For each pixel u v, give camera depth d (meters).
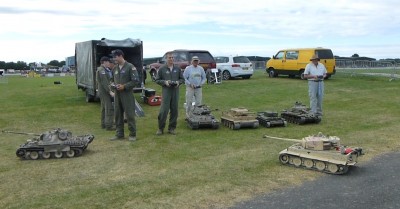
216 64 22.23
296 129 10.23
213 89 19.36
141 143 8.88
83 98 17.42
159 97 15.31
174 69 9.59
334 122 11.16
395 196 5.35
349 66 28.05
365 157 7.34
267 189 5.75
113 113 10.68
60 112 13.81
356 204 5.10
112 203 5.27
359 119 11.56
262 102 15.50
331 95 17.11
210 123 10.31
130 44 15.05
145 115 13.02
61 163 7.32
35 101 16.84
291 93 17.81
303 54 23.30
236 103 15.33
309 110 11.30
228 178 6.24
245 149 8.17
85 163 7.28
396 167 6.69
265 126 10.59
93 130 10.66
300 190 5.68
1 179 6.39
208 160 7.33
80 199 5.42
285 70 24.36
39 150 7.64
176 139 9.26
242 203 5.23
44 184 6.11
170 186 5.90
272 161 7.18
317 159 6.50
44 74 44.69
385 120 11.27
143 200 5.36
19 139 9.71
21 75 46.06
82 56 16.45
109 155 7.84
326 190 5.65
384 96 16.52
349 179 6.12
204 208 5.09
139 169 6.84
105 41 14.74
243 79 24.23
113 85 8.89
